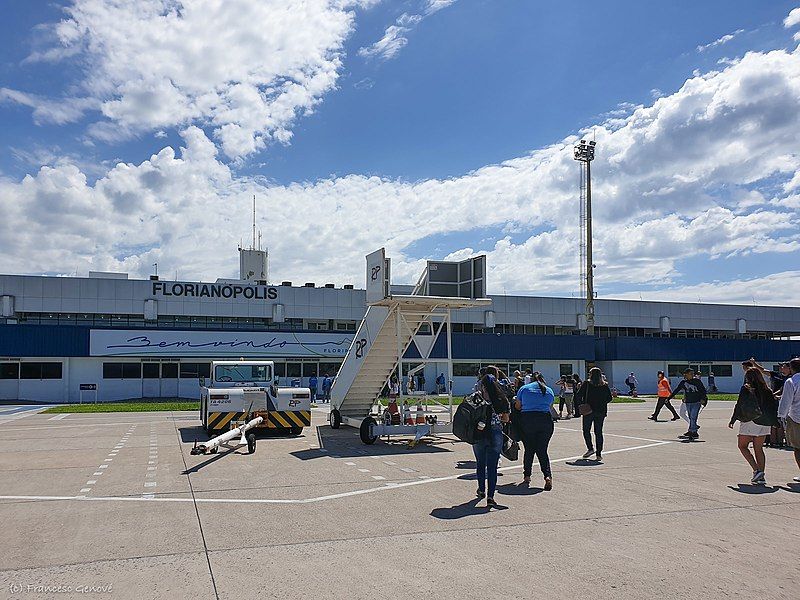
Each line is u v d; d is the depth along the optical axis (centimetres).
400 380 1634
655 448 1509
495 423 877
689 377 1720
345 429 2025
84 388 3666
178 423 2259
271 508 846
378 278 1669
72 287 4156
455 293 1816
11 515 812
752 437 1017
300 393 1819
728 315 5816
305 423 1817
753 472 1105
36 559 621
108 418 2533
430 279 1794
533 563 604
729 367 5481
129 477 1101
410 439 1702
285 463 1264
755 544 671
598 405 1298
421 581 554
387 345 1833
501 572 578
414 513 813
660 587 540
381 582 551
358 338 1920
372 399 2042
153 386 4056
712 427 2075
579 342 4956
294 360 4331
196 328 4100
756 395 1008
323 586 541
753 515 802
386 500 897
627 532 718
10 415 2747
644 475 1111
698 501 887
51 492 967
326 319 4641
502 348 4728
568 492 954
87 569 588
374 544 669
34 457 1359
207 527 744
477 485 962
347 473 1138
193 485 1021
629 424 2197
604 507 848
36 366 3859
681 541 681
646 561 611
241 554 634
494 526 745
